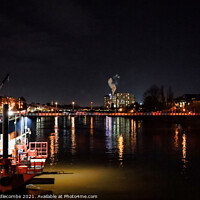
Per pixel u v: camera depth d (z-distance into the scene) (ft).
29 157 104.17
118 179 97.09
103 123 452.76
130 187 88.79
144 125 402.11
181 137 235.20
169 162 126.72
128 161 128.36
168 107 643.04
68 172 105.09
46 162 124.16
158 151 157.99
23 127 334.24
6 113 84.02
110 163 123.24
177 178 99.45
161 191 85.71
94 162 124.88
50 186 87.81
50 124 415.23
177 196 81.76
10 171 84.58
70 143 191.72
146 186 90.07
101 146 177.37
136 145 183.11
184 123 458.50
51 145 181.47
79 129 319.27
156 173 106.11
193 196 81.87
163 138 226.79
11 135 182.50
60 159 131.44
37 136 238.27
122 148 169.07
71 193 82.38
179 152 154.92
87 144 186.80
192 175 103.71
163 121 528.63
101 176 100.22
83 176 99.76
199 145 184.03
